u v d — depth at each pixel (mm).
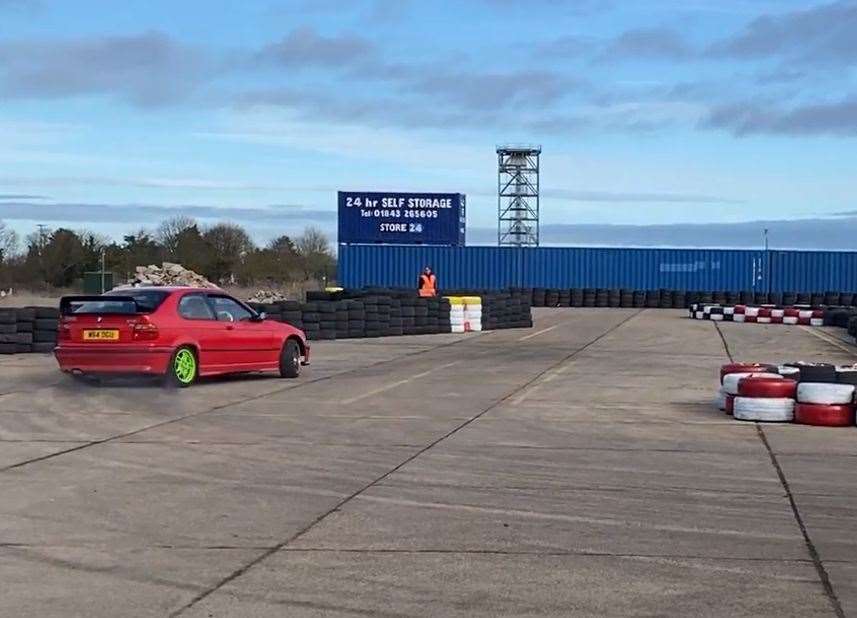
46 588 5703
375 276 52688
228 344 15750
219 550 6496
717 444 10656
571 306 51406
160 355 14664
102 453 9891
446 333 30062
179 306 15164
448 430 11469
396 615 5273
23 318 20734
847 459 9820
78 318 14695
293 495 8094
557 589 5719
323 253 79438
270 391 15141
